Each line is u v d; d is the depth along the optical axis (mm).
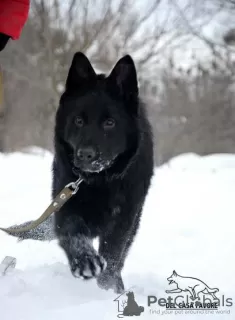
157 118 7992
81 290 1632
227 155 7086
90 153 1729
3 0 1701
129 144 1838
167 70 7898
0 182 4355
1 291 1568
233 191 3896
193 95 8195
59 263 1946
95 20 6469
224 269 1962
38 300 1484
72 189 1780
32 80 6449
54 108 6184
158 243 2430
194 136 8234
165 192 3975
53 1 6340
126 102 1842
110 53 6637
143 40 6730
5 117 8664
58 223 1768
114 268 1816
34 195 3688
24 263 2064
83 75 1863
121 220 1826
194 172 5285
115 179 1794
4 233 2525
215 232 2604
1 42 1735
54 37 6320
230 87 8336
